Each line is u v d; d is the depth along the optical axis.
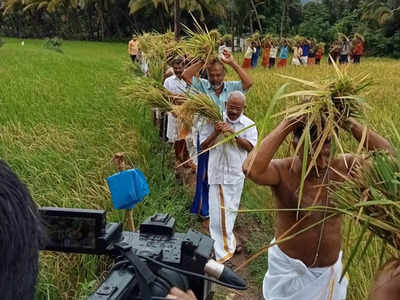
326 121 2.75
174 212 6.23
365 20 48.09
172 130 7.68
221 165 5.23
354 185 2.55
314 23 50.16
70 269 4.51
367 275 4.28
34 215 1.14
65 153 7.34
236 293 4.95
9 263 1.06
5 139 7.86
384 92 13.04
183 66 7.34
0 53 27.48
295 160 3.20
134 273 1.62
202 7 46.50
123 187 3.72
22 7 57.56
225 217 5.28
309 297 3.26
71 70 19.98
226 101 5.48
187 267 1.83
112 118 10.12
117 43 53.19
